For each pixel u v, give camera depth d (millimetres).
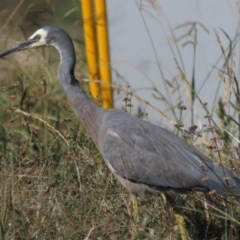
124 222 10867
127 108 14586
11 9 19062
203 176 10844
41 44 12320
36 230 10328
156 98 13758
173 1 14383
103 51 14930
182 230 10922
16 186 11086
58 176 11844
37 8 18938
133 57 14781
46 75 15156
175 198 11297
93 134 11898
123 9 14734
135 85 14766
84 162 11945
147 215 11211
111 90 14781
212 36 14188
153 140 11234
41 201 10695
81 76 15438
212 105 13906
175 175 11000
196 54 14352
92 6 14953
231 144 12742
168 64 14570
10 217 10430
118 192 11570
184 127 13047
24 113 12891
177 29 14422
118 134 11398
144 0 14250
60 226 10438
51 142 12828
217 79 14141
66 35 12172
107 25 14883
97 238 10391
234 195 10680
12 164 11297
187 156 11047
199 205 11250
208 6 14164
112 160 11398
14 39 16938
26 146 12352
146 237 10641
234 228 10609
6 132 13461
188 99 13516
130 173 11250
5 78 15422
